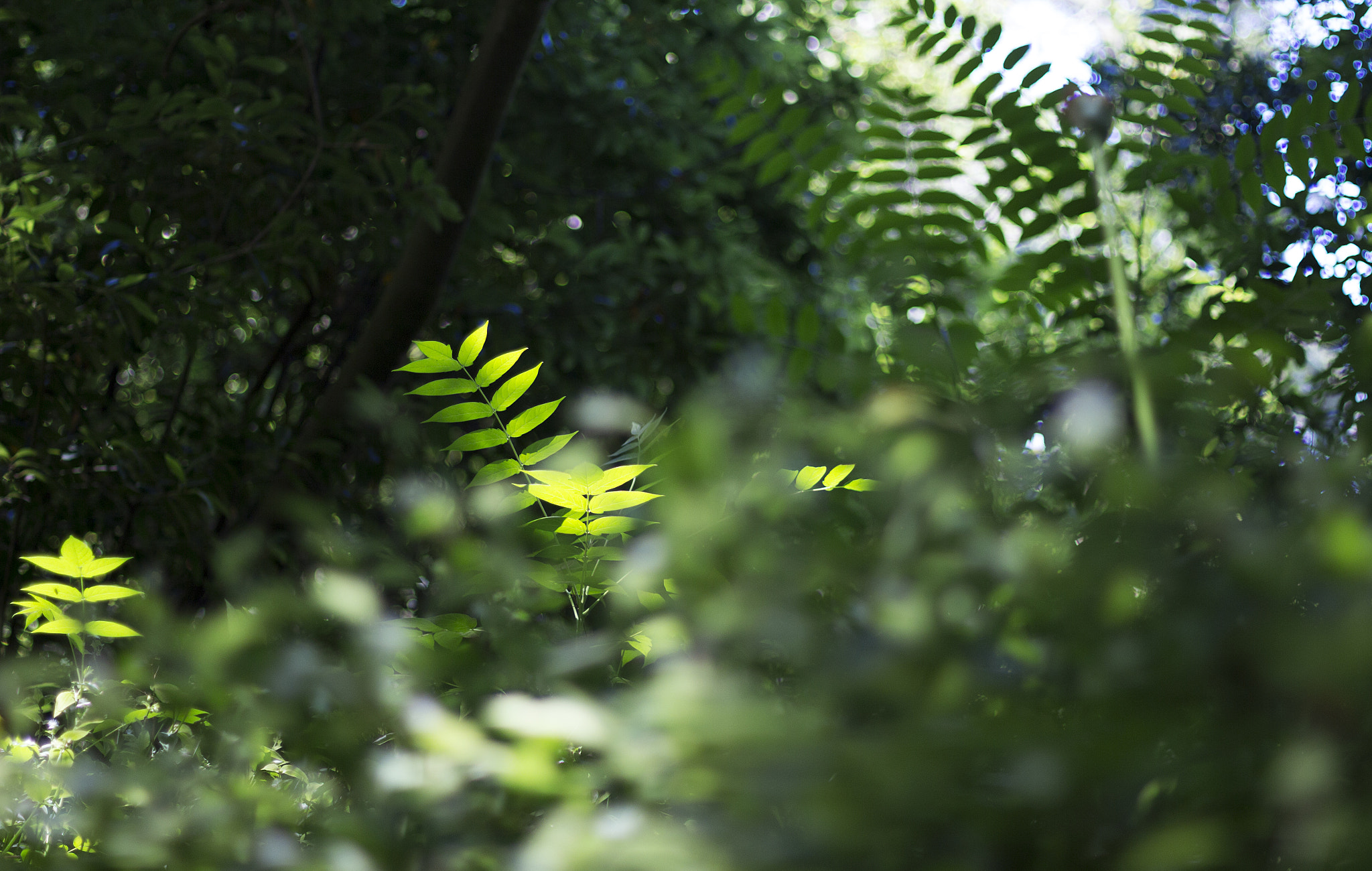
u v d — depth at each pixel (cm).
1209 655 303
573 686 344
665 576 329
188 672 351
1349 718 265
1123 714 301
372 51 1388
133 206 860
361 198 1087
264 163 1032
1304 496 317
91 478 794
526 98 1642
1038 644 312
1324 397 341
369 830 331
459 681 345
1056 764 275
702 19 1733
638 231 1659
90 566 353
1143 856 263
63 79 1148
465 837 330
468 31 1480
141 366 1371
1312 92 409
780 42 1850
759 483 327
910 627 311
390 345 1173
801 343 397
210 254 921
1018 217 407
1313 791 251
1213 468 327
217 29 1186
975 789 301
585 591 355
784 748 300
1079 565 312
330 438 998
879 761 283
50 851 363
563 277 1669
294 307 1373
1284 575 301
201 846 343
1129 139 409
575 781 326
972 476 327
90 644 384
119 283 784
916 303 395
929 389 339
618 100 1677
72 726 400
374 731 344
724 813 312
